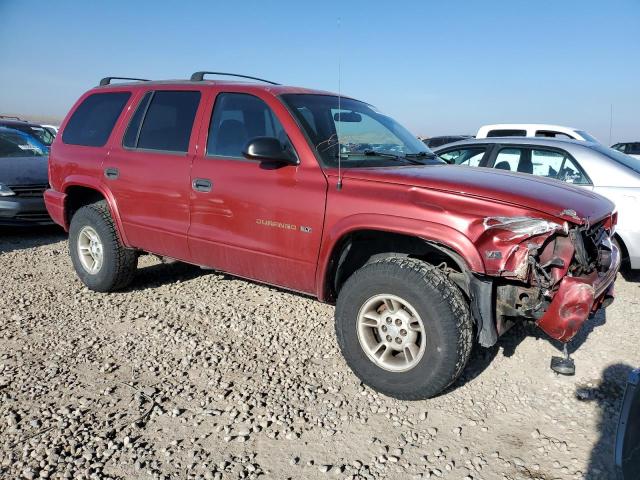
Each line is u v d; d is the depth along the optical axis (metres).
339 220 3.54
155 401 3.36
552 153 6.43
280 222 3.83
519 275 3.05
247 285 5.57
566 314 3.00
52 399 3.35
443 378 3.22
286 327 4.53
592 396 3.55
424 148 4.72
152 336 4.30
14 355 3.93
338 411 3.31
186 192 4.37
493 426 3.21
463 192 3.23
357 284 3.46
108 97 5.29
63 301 5.07
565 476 2.78
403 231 3.27
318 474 2.75
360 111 4.62
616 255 3.74
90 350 4.05
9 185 7.71
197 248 4.41
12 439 2.94
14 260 6.59
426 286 3.19
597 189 5.93
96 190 5.18
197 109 4.48
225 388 3.53
